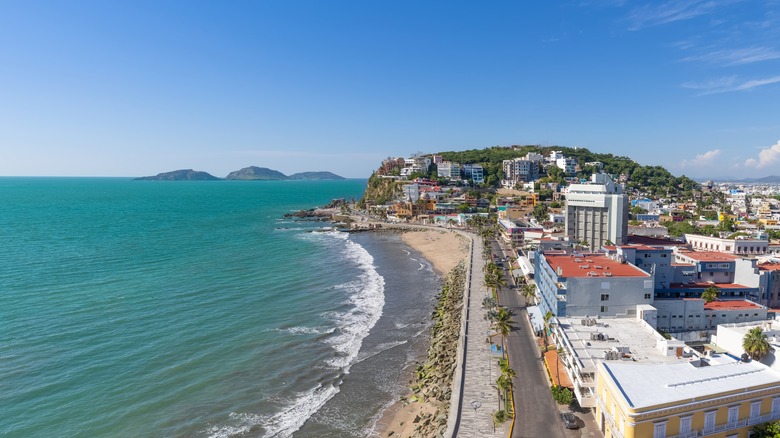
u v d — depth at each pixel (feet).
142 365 271.69
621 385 167.73
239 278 473.26
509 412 203.82
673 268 343.05
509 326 296.30
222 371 268.00
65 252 587.68
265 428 216.95
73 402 230.89
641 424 151.33
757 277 328.90
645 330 249.55
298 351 297.74
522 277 430.20
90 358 277.64
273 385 255.29
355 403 239.50
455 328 312.50
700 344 269.44
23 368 262.06
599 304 272.31
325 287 447.42
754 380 168.45
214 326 335.06
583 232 547.08
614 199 516.32
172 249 631.97
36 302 374.63
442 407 218.59
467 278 436.76
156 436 208.54
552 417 199.31
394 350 302.66
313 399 242.58
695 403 155.43
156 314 355.36
